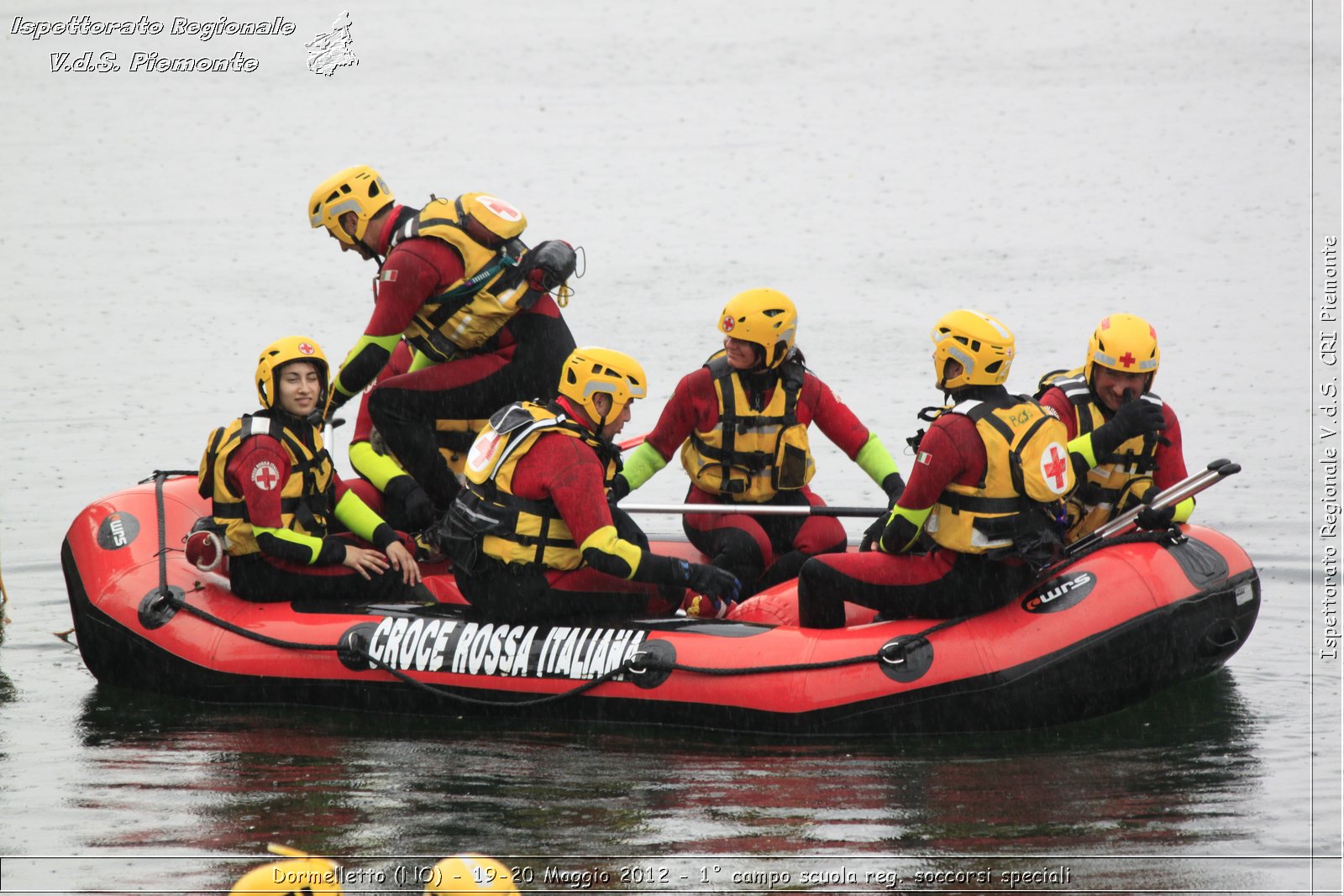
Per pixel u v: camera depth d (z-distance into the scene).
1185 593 23.86
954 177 76.75
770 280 59.28
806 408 26.84
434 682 24.97
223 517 25.80
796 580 26.53
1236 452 38.47
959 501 22.66
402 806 20.70
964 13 123.56
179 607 26.73
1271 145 78.56
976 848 19.05
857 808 20.41
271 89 107.00
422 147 88.88
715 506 26.47
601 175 80.75
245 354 51.88
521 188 78.06
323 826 20.02
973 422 22.38
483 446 24.45
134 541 28.02
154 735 24.22
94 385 48.44
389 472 28.08
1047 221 67.06
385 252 28.22
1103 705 23.69
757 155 84.06
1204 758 22.02
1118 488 24.88
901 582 23.56
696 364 48.12
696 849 19.14
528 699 24.61
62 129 96.44
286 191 79.25
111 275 63.41
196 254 66.75
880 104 95.88
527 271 27.20
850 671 23.34
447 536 24.81
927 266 60.56
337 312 57.19
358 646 25.33
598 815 20.30
